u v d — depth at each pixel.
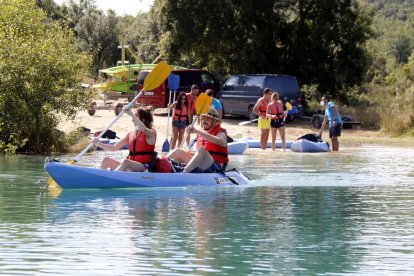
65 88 36.62
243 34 62.16
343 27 62.00
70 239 15.52
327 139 49.44
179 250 14.62
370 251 14.73
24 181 25.00
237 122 56.22
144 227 16.91
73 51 37.81
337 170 29.95
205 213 18.91
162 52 63.97
